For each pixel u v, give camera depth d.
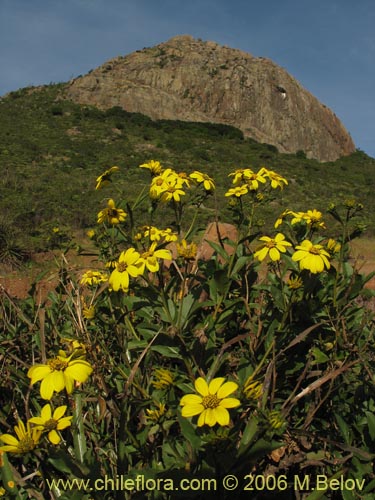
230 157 50.50
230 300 2.46
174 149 51.06
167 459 1.76
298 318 2.43
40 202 18.98
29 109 64.31
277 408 2.04
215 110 90.50
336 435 2.05
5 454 1.63
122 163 40.06
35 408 2.14
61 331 2.72
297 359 2.39
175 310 2.27
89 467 1.59
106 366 2.21
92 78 80.00
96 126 57.12
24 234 12.73
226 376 2.22
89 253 2.94
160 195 2.45
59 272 2.88
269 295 2.75
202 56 97.19
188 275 2.46
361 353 2.21
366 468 1.83
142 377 2.21
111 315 2.57
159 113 79.81
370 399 2.19
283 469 1.92
